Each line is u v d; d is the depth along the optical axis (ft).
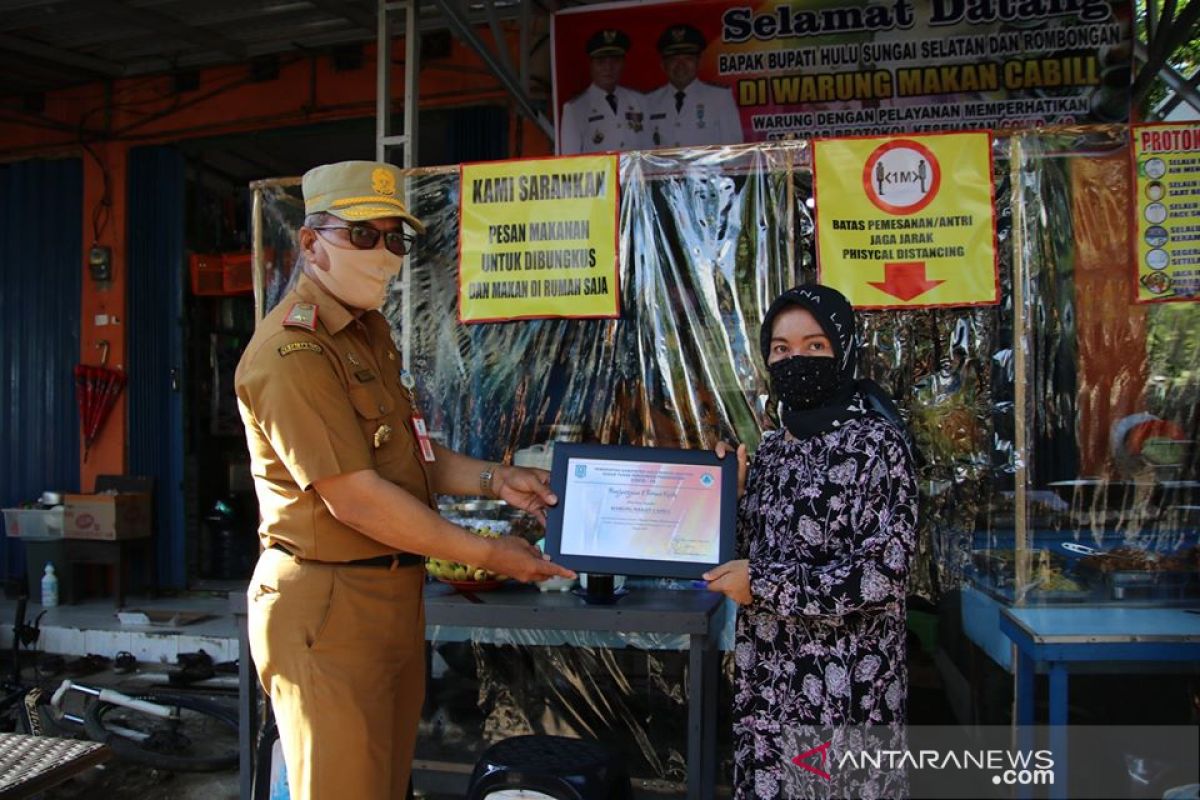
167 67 18.29
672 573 6.91
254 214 11.14
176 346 18.70
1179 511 9.57
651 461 7.19
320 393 5.93
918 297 9.50
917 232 9.50
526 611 8.87
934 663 10.28
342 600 6.07
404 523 5.94
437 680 11.27
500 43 13.14
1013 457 9.93
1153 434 9.66
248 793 9.16
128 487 18.34
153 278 18.80
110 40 16.80
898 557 5.64
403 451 6.51
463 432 11.05
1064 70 13.08
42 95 19.17
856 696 5.81
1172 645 7.64
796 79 13.80
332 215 6.31
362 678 6.10
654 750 10.63
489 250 10.46
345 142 18.72
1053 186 9.62
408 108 11.86
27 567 18.07
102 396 18.67
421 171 10.88
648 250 10.58
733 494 7.10
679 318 10.56
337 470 5.83
